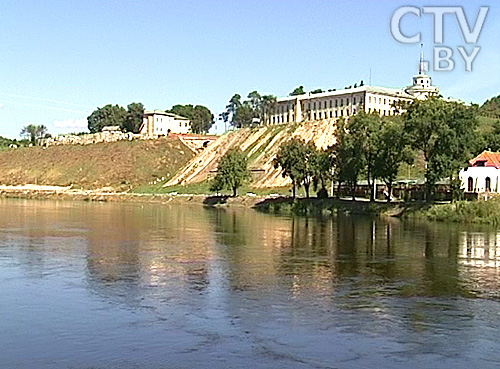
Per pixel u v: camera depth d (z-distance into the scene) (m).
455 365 22.02
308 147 125.88
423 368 21.67
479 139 95.81
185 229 74.44
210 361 22.05
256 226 80.12
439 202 98.50
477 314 29.33
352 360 22.34
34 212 107.69
